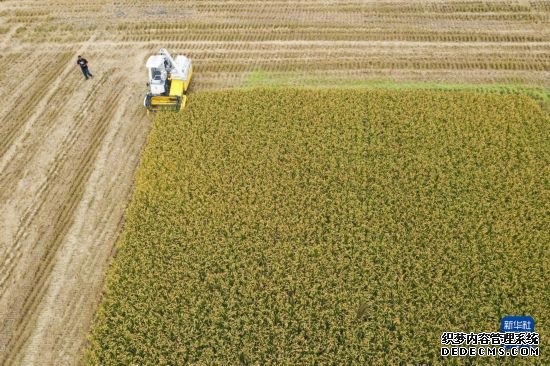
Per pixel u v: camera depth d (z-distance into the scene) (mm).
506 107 26141
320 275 19375
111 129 26797
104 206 22953
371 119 25812
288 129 25578
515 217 21047
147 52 32062
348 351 17250
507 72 29188
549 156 23484
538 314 17891
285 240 20562
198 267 19734
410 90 27672
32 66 31266
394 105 26641
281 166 23578
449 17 33906
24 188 23859
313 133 25328
